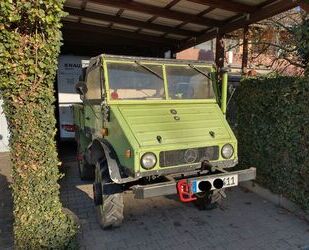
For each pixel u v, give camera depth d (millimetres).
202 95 4922
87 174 6621
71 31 9398
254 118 5512
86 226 4504
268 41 10305
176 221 4637
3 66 3070
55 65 3324
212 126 4340
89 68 5211
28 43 3139
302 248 3857
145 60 4559
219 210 5000
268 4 5969
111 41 10391
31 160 3320
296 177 4668
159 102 4551
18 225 3400
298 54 4762
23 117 3250
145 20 8109
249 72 6898
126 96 4414
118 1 6641
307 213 4527
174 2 6496
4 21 2947
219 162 4090
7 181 6672
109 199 4180
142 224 4543
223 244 3988
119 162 3947
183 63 4793
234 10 6270
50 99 3371
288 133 4742
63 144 10930
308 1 4930
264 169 5367
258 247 3902
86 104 5727
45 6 2975
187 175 4055
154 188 3615
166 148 3727
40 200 3377
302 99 4445
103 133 4477
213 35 7984
